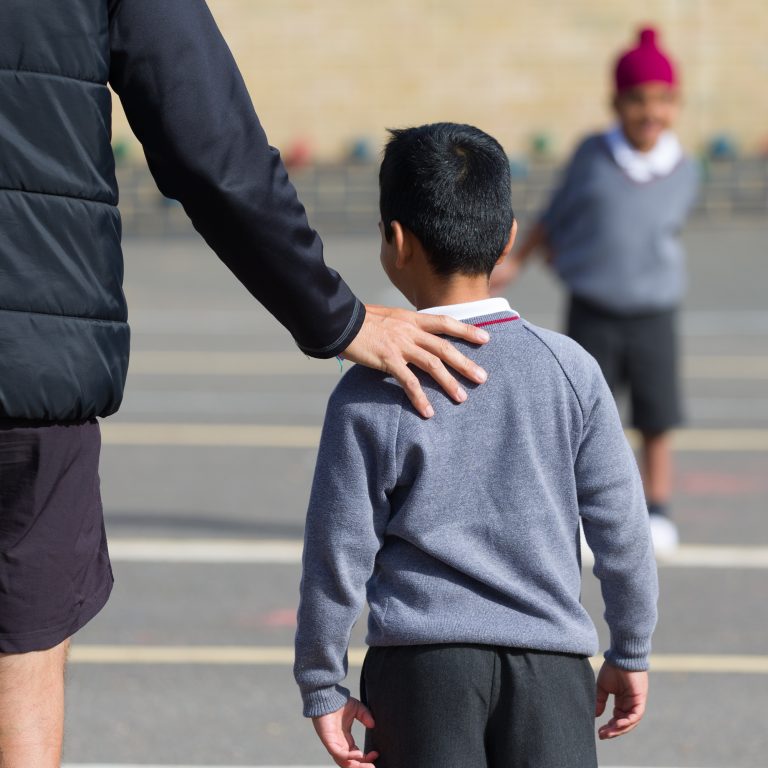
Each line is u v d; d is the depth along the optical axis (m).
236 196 7.20
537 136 81.38
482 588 7.38
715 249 62.09
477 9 81.25
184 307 49.16
